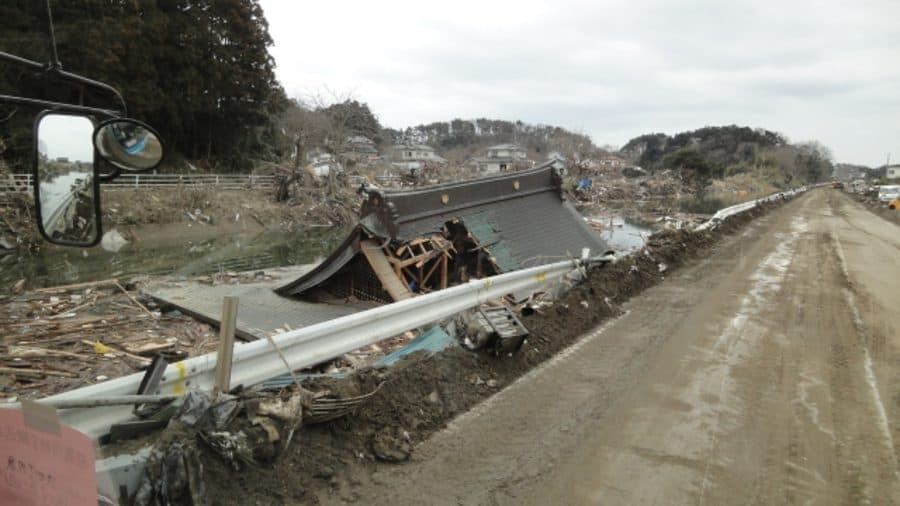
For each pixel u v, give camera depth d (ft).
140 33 111.65
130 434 10.48
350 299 36.96
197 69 131.03
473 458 13.87
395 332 17.81
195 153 146.72
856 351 23.16
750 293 34.17
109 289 41.73
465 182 39.22
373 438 13.92
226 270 68.69
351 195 138.51
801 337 24.98
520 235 40.34
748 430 15.75
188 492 9.77
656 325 26.37
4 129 83.76
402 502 11.89
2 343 27.45
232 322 12.20
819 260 49.39
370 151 204.95
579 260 30.81
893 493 12.77
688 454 14.34
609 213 148.77
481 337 18.89
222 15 137.28
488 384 18.17
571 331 24.27
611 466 13.67
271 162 150.10
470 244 37.91
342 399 13.52
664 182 243.19
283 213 123.34
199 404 10.89
